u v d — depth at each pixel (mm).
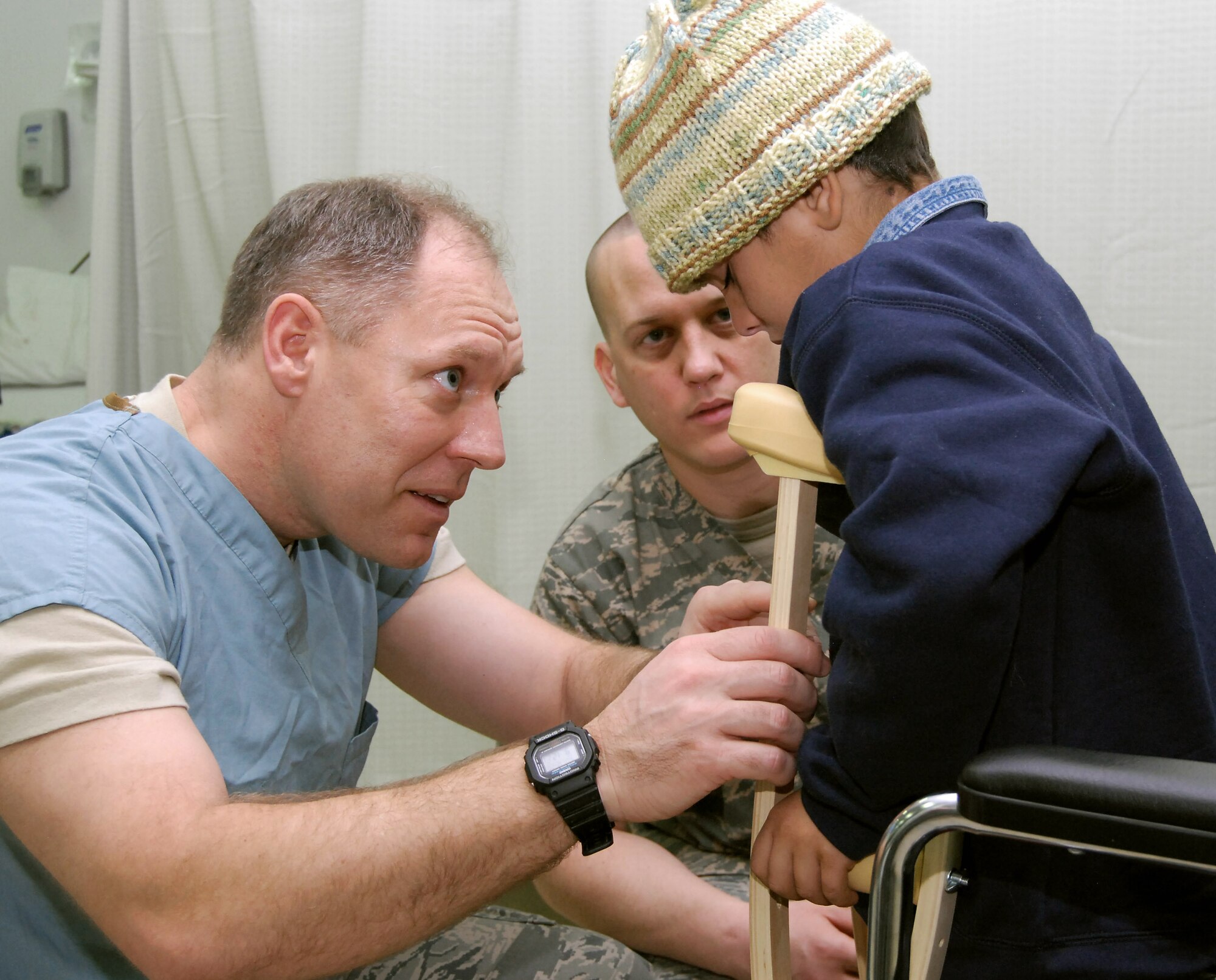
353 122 1706
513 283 1495
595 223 1677
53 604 705
